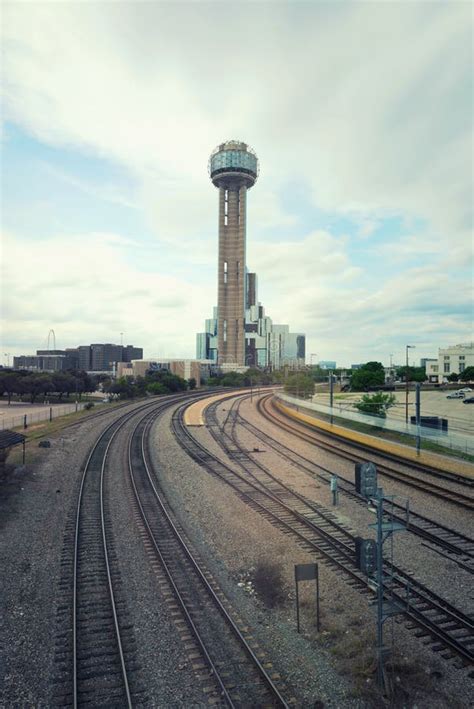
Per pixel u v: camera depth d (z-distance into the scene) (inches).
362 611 531.5
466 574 616.1
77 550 701.9
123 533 776.9
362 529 788.6
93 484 1086.4
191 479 1154.7
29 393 3892.7
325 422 2053.4
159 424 2140.7
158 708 384.2
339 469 1238.9
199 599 557.9
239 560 673.0
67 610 533.6
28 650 459.8
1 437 1144.2
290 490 1034.7
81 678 419.8
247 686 407.8
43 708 384.8
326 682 415.2
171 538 753.0
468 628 488.7
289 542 732.7
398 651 456.8
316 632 491.8
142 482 1113.4
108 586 588.1
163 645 465.4
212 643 469.1
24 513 868.6
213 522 834.2
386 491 1000.2
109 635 484.7
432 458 1256.8
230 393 4254.4
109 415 2415.1
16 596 565.0
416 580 595.5
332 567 644.1
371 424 1822.1
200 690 403.9
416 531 761.6
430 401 3036.4
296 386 3095.5
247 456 1439.5
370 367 3777.1
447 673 426.0
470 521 816.3
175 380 4347.9
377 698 396.5
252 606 545.6
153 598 559.5
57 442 1611.7
